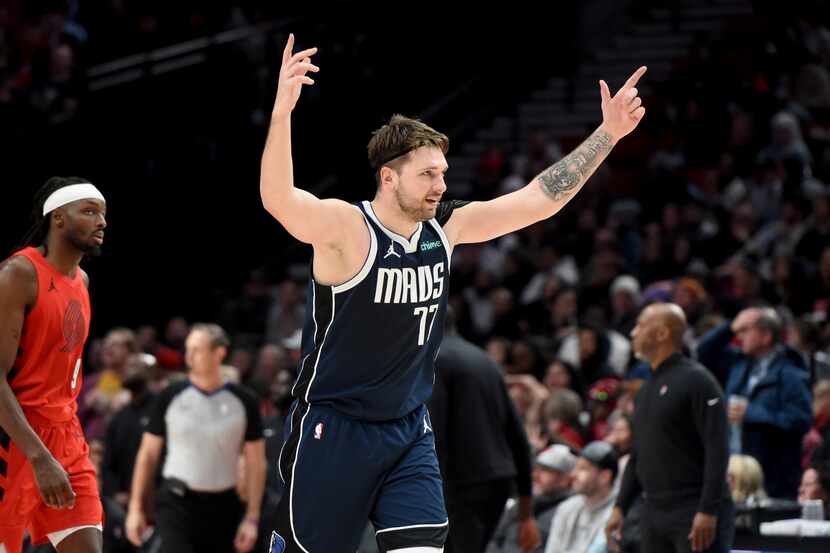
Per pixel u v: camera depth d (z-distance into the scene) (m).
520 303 33.09
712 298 28.92
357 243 10.41
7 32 38.22
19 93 35.22
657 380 15.90
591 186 37.00
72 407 12.73
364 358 10.59
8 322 12.16
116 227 36.91
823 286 27.86
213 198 39.34
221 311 36.12
